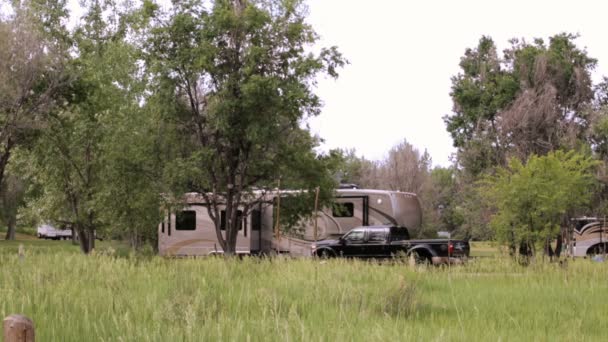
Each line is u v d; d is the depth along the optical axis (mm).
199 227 34469
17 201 62250
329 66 25688
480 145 37438
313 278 13492
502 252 22125
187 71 24906
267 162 25719
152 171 26312
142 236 30859
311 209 27297
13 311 9359
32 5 31781
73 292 11227
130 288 12797
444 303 11875
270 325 8438
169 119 25750
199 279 13484
